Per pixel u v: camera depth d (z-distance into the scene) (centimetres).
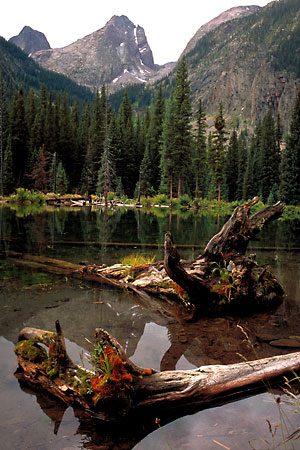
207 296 468
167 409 229
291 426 201
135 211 3133
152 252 894
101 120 6725
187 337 353
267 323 411
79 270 661
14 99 6650
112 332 355
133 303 474
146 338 345
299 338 357
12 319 380
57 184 5384
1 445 181
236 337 357
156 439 192
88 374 235
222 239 522
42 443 185
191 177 6419
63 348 251
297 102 4984
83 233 1309
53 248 924
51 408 221
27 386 246
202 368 259
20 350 268
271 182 6356
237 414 219
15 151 5819
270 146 6469
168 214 2831
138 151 6938
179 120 4684
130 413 218
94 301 471
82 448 181
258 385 255
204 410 226
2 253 823
